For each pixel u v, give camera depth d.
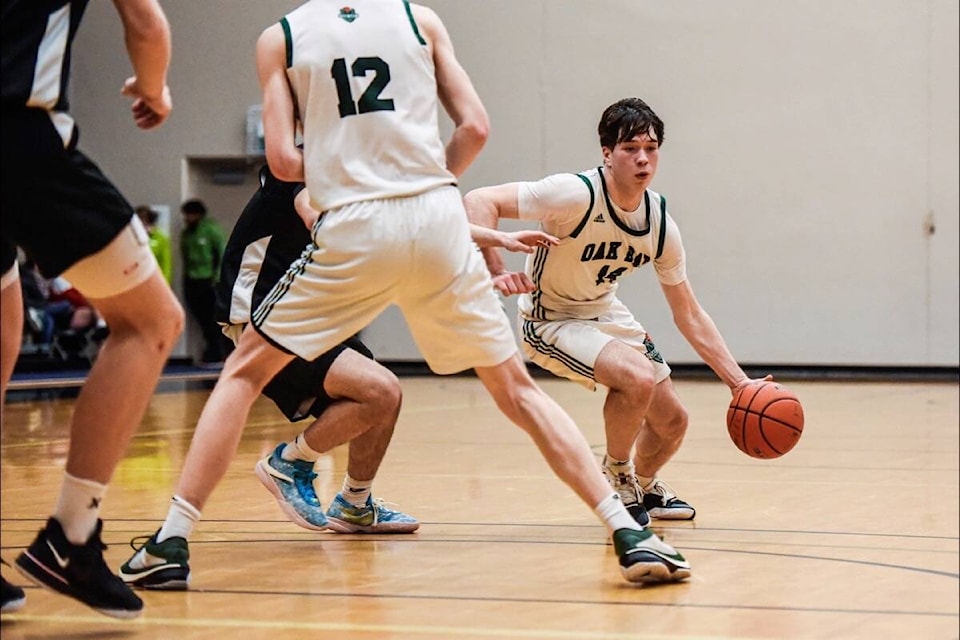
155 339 4.93
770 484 9.58
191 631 4.92
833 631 4.86
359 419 7.11
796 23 22.80
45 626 5.04
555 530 7.44
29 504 8.45
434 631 4.87
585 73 23.80
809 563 6.35
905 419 15.09
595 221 7.29
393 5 5.86
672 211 23.44
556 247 7.44
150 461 11.05
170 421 15.12
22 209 4.59
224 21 26.42
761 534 7.30
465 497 8.85
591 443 12.73
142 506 8.41
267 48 5.79
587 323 7.70
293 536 7.27
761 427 7.24
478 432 13.66
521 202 7.19
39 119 4.57
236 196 27.14
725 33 23.11
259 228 7.13
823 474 10.19
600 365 7.27
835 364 22.95
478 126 5.79
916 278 22.55
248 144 26.47
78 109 27.33
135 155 27.12
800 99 22.84
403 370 25.05
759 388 7.36
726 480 9.83
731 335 23.33
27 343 23.58
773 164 23.00
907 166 22.47
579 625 4.96
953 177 22.33
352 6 5.81
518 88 24.11
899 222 22.56
